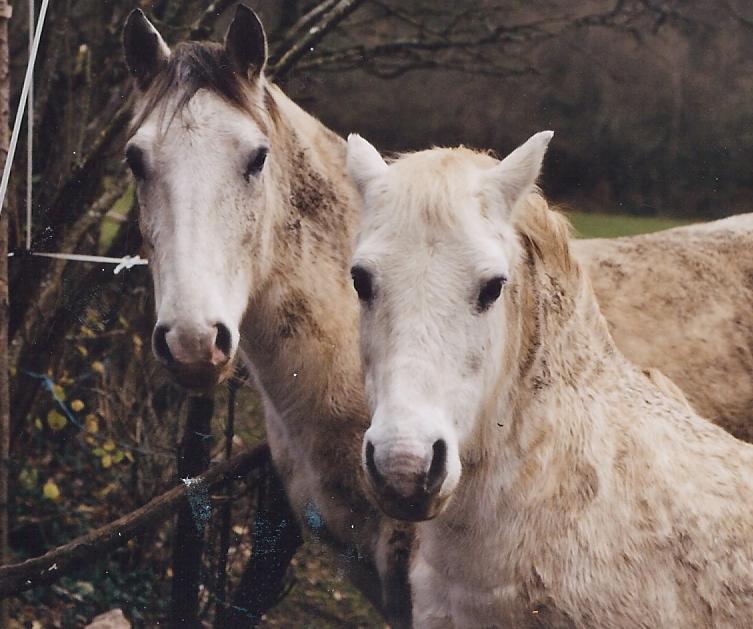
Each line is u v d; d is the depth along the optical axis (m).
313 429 3.06
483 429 2.32
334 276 3.05
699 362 3.61
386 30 6.15
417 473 2.08
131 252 3.76
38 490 4.01
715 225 3.86
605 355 2.47
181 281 2.69
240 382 3.60
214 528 3.74
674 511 2.34
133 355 4.20
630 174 8.23
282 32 4.56
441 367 2.15
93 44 4.61
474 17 5.15
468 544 2.38
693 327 3.64
